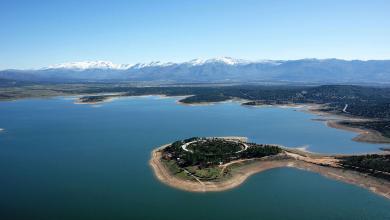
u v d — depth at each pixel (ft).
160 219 418.31
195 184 517.14
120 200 467.93
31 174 567.59
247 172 574.97
